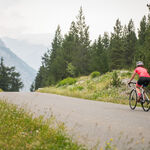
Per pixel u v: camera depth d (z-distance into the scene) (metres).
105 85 24.58
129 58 66.25
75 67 59.03
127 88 21.70
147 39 20.95
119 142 4.71
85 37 66.69
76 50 63.91
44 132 5.05
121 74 26.53
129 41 68.56
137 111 9.84
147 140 4.88
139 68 10.47
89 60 60.91
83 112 8.95
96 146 4.33
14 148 4.00
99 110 9.74
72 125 6.39
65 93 23.31
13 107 8.45
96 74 32.66
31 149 4.04
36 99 13.69
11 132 5.03
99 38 62.31
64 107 10.35
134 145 4.47
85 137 5.08
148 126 6.38
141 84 10.29
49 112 8.62
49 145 4.21
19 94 17.23
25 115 7.01
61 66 62.31
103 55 50.16
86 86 27.84
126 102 16.42
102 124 6.61
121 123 6.80
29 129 5.55
